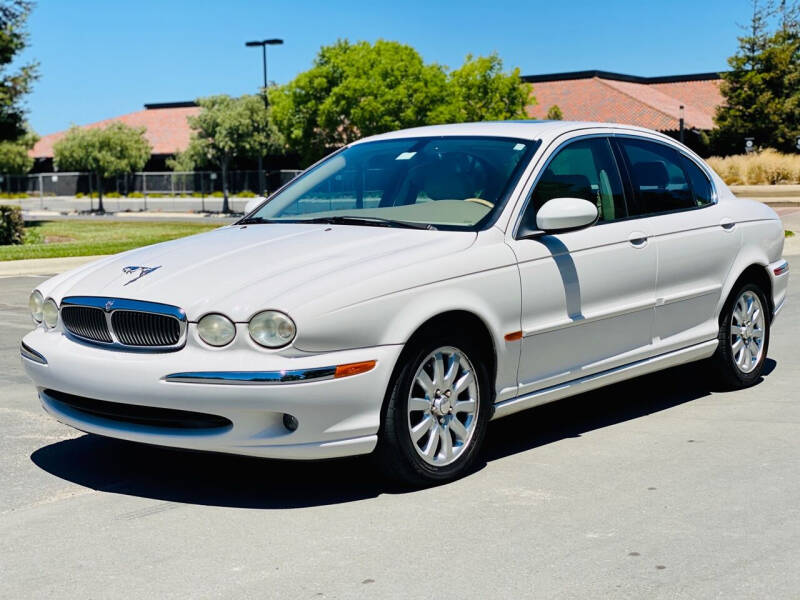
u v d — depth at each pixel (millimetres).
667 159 6148
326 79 40312
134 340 4422
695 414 5961
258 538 3984
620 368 5598
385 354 4320
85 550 3885
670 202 6027
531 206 5137
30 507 4414
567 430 5648
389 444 4414
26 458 5191
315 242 4844
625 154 5832
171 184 59844
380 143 5930
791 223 25516
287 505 4387
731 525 4062
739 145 50500
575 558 3717
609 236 5445
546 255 5066
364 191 5531
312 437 4223
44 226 31250
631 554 3752
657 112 56906
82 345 4605
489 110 41188
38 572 3672
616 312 5445
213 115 44719
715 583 3479
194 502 4453
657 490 4523
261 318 4152
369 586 3484
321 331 4168
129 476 4855
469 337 4715
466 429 4770
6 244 20875
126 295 4461
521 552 3785
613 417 5930
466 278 4668
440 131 5809
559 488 4570
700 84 70375
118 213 47812
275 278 4375
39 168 69312
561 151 5438
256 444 4211
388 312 4344
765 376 7043
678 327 5973
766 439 5379
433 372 4590
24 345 4891
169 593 3459
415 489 4582
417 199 5297
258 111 44812
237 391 4117
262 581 3549
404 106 38656
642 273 5605
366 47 39594
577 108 59344
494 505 4344
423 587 3469
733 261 6305
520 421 5887
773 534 3955
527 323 4965
